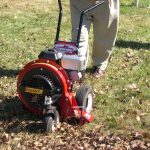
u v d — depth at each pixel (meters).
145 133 5.18
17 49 7.94
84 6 6.11
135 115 5.62
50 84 5.00
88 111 5.48
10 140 4.95
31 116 5.46
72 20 6.14
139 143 4.95
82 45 5.98
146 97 6.12
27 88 5.07
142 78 6.77
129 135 5.12
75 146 4.82
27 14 10.31
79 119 5.27
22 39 8.48
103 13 6.29
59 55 5.15
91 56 7.61
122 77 6.82
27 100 5.13
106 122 5.41
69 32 9.06
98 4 5.74
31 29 9.17
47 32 8.98
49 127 5.02
